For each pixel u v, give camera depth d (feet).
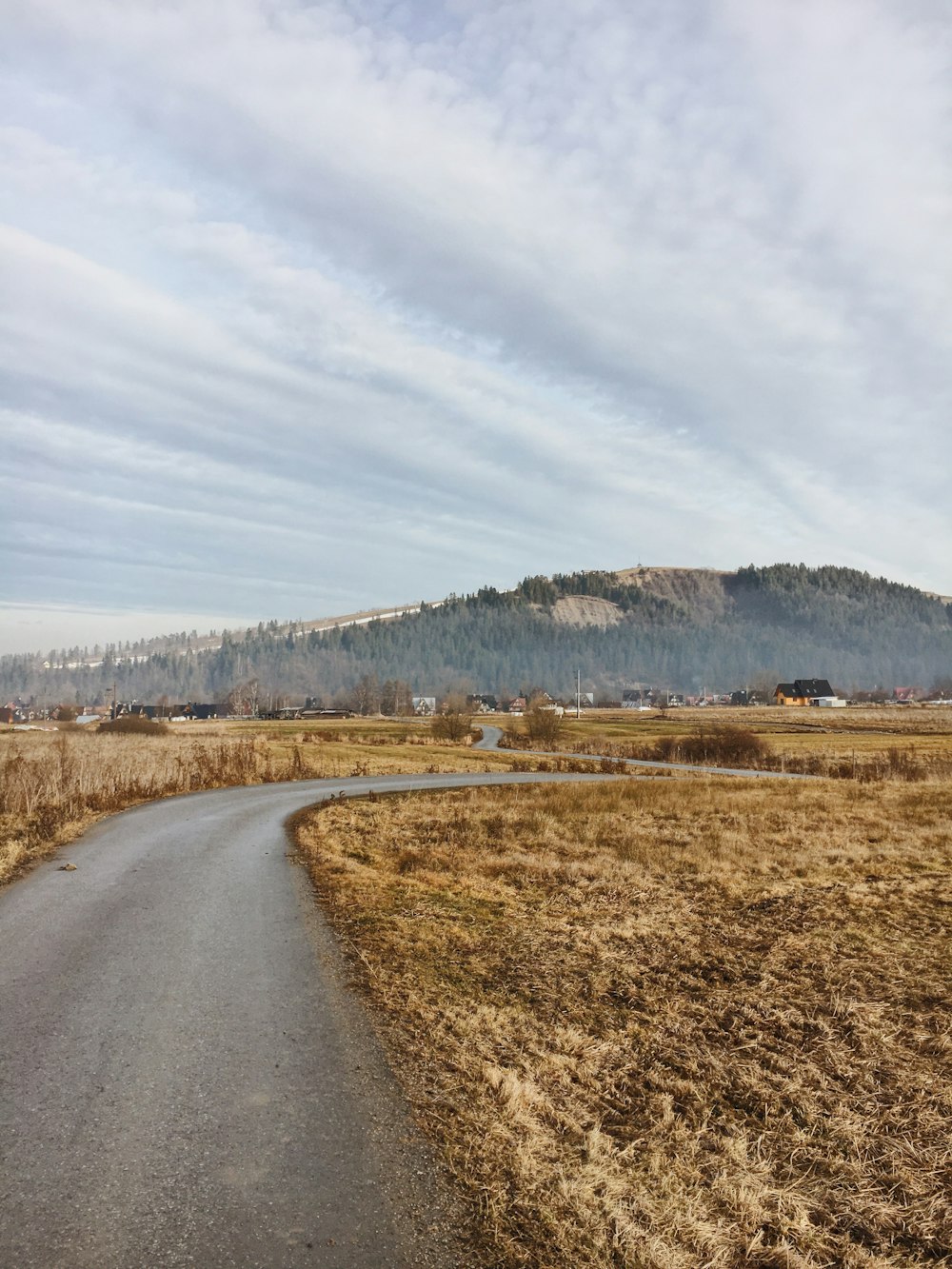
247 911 30.81
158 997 21.01
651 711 495.00
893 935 28.14
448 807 71.00
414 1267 10.48
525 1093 15.48
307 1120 14.46
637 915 31.91
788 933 28.63
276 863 41.42
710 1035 19.22
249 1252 10.69
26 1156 13.09
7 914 29.84
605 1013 20.58
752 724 325.83
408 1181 12.53
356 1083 15.98
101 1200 11.84
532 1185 12.50
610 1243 11.17
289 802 73.92
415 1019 19.66
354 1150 13.43
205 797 77.51
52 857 42.22
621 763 136.98
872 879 39.37
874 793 84.69
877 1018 19.93
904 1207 12.46
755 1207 12.14
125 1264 10.36
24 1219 11.32
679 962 24.99
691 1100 15.90
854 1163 13.57
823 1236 11.76
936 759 147.23
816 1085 16.49
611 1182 12.57
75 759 87.35
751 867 43.19
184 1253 10.62
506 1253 10.83
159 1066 16.69
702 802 76.43
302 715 485.97
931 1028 19.36
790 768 147.13
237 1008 20.24
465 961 25.04
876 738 238.48
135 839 48.91
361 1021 19.47
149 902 32.09
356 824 58.08
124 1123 14.24
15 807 57.72
